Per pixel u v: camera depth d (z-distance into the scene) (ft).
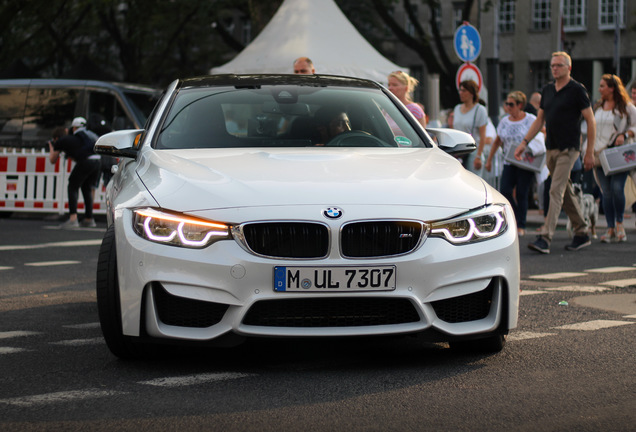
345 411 14.83
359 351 19.45
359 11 136.46
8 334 21.58
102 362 18.56
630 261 36.70
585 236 40.98
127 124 67.46
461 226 17.58
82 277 32.78
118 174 22.67
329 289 16.84
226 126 21.93
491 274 17.72
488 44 169.68
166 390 16.24
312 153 20.07
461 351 19.29
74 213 54.24
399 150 21.17
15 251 41.01
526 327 22.13
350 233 17.02
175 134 21.66
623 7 161.38
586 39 163.73
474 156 47.78
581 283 30.45
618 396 15.64
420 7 177.37
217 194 17.49
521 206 46.09
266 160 19.27
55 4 109.40
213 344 17.17
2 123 70.18
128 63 128.16
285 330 16.97
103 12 120.06
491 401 15.38
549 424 14.05
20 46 114.52
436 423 14.14
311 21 69.05
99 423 14.23
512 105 44.55
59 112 68.95
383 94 24.00
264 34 70.59
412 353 19.25
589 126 39.32
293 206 17.10
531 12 167.22
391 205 17.33
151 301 17.24
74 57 128.06
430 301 17.25
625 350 19.33
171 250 17.07
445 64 114.93
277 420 14.33
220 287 16.85
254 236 16.96
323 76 24.76
